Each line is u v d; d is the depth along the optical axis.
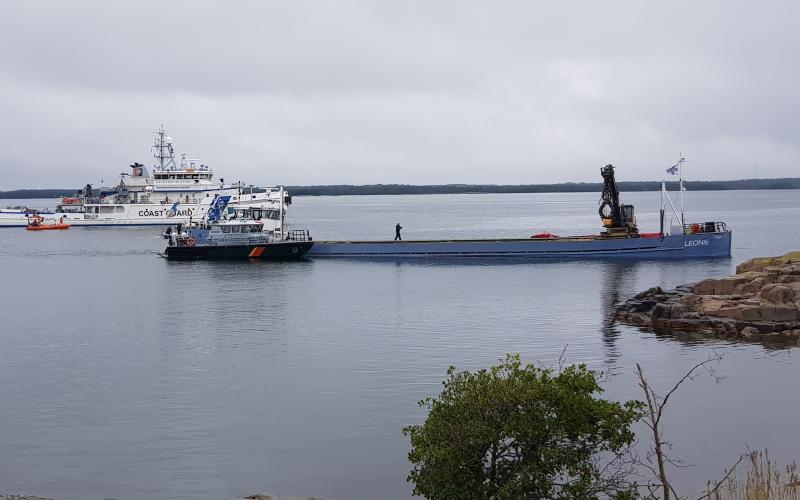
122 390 45.94
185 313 71.88
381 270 106.12
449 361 51.69
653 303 66.75
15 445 37.06
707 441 36.72
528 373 24.94
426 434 24.66
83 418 40.88
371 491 31.84
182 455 35.66
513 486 23.39
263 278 98.06
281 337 60.12
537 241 117.56
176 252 122.31
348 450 36.09
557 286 87.69
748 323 58.94
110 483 32.72
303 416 40.72
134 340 59.88
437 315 69.12
